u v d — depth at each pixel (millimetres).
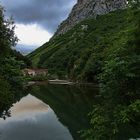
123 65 11766
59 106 57156
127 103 12305
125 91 12273
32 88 98188
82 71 123938
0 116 44562
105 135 12203
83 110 51031
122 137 22344
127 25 13133
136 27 12438
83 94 77375
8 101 42062
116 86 12266
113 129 11750
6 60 52031
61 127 37969
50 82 131125
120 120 11625
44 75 155375
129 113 11367
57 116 46438
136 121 11711
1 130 35375
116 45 12789
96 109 12953
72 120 42656
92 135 12562
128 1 12680
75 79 130875
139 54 12219
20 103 60562
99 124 12445
